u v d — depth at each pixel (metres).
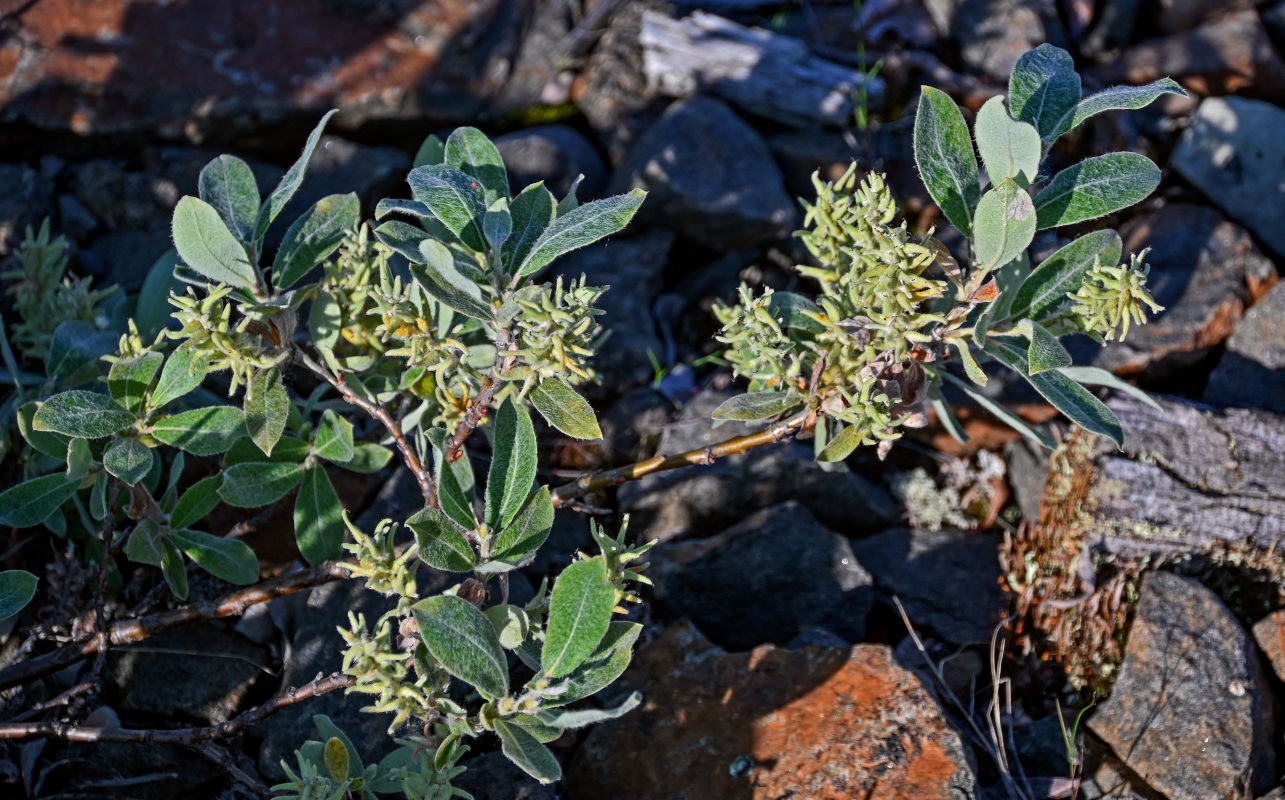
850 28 4.35
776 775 2.68
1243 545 3.20
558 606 1.89
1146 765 2.87
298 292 2.25
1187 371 3.65
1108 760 2.90
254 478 2.49
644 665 2.95
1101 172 2.14
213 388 3.34
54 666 2.51
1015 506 3.48
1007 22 4.21
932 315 2.11
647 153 3.85
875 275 2.15
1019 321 2.25
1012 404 3.48
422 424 2.58
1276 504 3.21
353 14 4.14
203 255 2.11
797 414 2.37
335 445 2.50
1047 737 2.96
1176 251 3.76
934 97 2.19
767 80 4.07
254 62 4.01
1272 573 3.17
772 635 3.19
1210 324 3.58
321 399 3.38
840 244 2.44
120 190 3.88
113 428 2.27
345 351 2.53
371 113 4.04
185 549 2.53
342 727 2.72
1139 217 3.89
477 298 1.96
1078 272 2.26
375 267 2.43
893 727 2.72
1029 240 2.01
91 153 3.95
